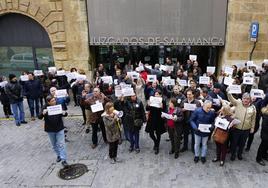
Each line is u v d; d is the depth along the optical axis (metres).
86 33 13.93
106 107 7.45
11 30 14.61
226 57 14.08
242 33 13.76
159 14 13.72
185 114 7.77
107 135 7.58
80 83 10.55
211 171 7.27
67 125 10.74
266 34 13.81
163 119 7.99
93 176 7.21
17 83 10.66
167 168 7.48
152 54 15.19
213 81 10.19
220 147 7.52
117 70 11.98
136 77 11.05
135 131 8.15
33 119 11.45
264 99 7.36
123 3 13.63
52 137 7.62
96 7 13.69
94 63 15.16
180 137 7.80
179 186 6.68
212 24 13.78
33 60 15.00
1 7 13.80
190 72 11.73
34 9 13.74
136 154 8.30
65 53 14.21
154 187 6.66
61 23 13.83
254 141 8.98
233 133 7.43
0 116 12.12
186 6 13.60
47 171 7.56
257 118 7.75
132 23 13.87
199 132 7.38
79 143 9.18
